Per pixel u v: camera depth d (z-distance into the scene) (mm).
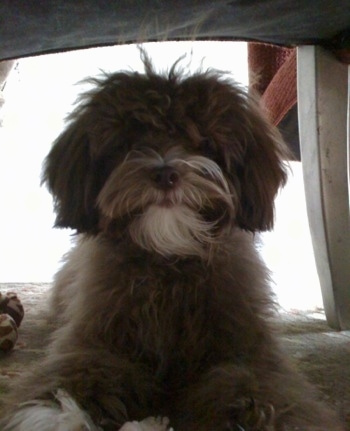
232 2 583
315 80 754
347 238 790
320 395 530
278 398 441
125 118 545
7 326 654
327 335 762
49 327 764
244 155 572
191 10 597
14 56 727
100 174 562
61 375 474
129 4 567
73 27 625
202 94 551
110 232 545
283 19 652
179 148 537
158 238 527
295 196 1553
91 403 446
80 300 556
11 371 590
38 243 1568
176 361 525
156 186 511
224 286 537
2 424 438
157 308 525
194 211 530
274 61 917
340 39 725
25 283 1100
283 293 1084
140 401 480
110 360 489
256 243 685
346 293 797
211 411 435
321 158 765
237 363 497
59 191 582
